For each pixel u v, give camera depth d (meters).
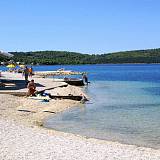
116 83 79.06
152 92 55.28
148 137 21.73
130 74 132.88
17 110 29.72
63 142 18.17
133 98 45.53
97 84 75.25
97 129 24.12
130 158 15.68
